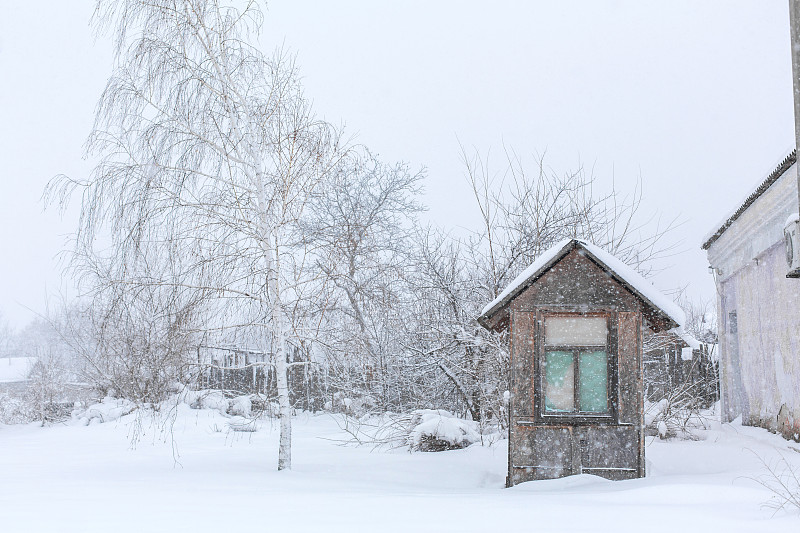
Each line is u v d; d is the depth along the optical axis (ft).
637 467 30.42
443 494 24.63
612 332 31.17
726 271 49.70
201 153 34.04
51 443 49.16
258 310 34.17
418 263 55.57
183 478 28.84
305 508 19.77
